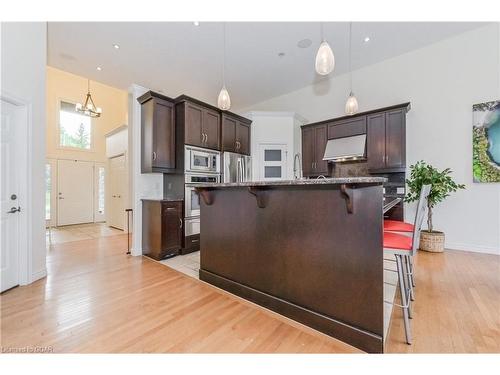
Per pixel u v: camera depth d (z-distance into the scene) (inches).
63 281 102.1
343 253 62.7
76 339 62.5
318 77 193.2
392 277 104.1
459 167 143.1
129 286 97.7
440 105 148.9
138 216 147.6
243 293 86.3
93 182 296.0
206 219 103.0
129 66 170.4
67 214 273.3
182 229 148.4
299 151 209.0
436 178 133.6
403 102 161.5
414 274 104.9
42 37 105.7
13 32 91.1
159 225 136.4
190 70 177.8
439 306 77.3
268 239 79.4
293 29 132.8
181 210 148.2
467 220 141.4
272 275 78.3
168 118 151.9
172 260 135.1
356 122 170.4
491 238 134.9
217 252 98.0
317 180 62.1
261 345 60.4
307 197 69.7
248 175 197.8
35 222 102.2
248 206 85.8
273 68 177.3
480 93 136.9
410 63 158.9
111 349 58.7
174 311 77.3
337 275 63.6
